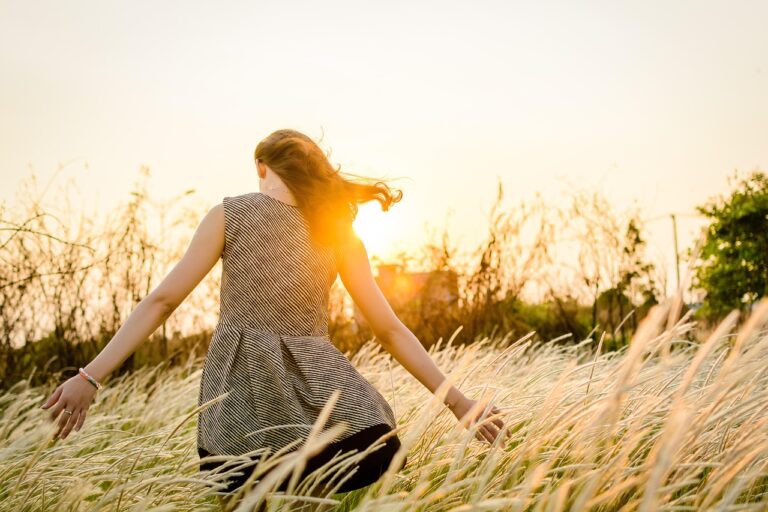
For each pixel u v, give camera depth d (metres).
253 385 1.87
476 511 1.35
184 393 4.14
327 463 1.71
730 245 13.66
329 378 1.91
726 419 1.87
